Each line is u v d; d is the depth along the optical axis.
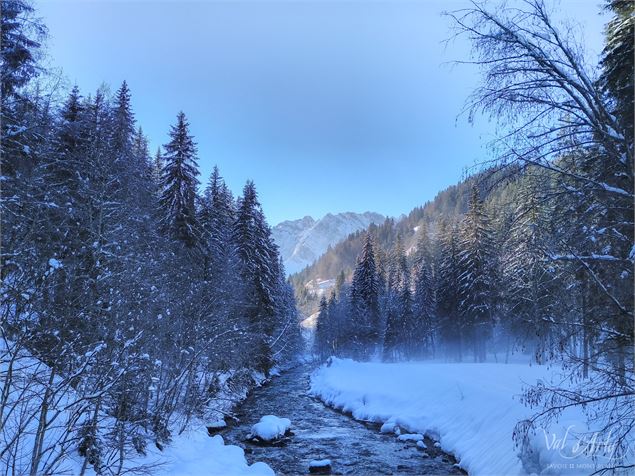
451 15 5.80
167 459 13.33
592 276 5.48
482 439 14.38
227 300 23.02
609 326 5.64
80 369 8.04
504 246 6.48
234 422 22.34
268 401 29.30
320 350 82.94
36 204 9.59
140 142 34.25
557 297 6.05
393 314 63.09
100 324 9.44
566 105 5.57
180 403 18.23
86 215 12.52
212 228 31.12
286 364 64.88
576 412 9.67
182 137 28.34
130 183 17.62
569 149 5.67
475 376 21.48
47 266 7.86
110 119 22.75
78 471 9.84
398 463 15.15
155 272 15.70
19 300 7.51
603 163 5.69
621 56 5.55
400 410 21.67
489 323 36.25
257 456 16.31
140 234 16.86
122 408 11.15
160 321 14.16
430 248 75.31
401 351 66.00
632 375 5.46
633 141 5.25
